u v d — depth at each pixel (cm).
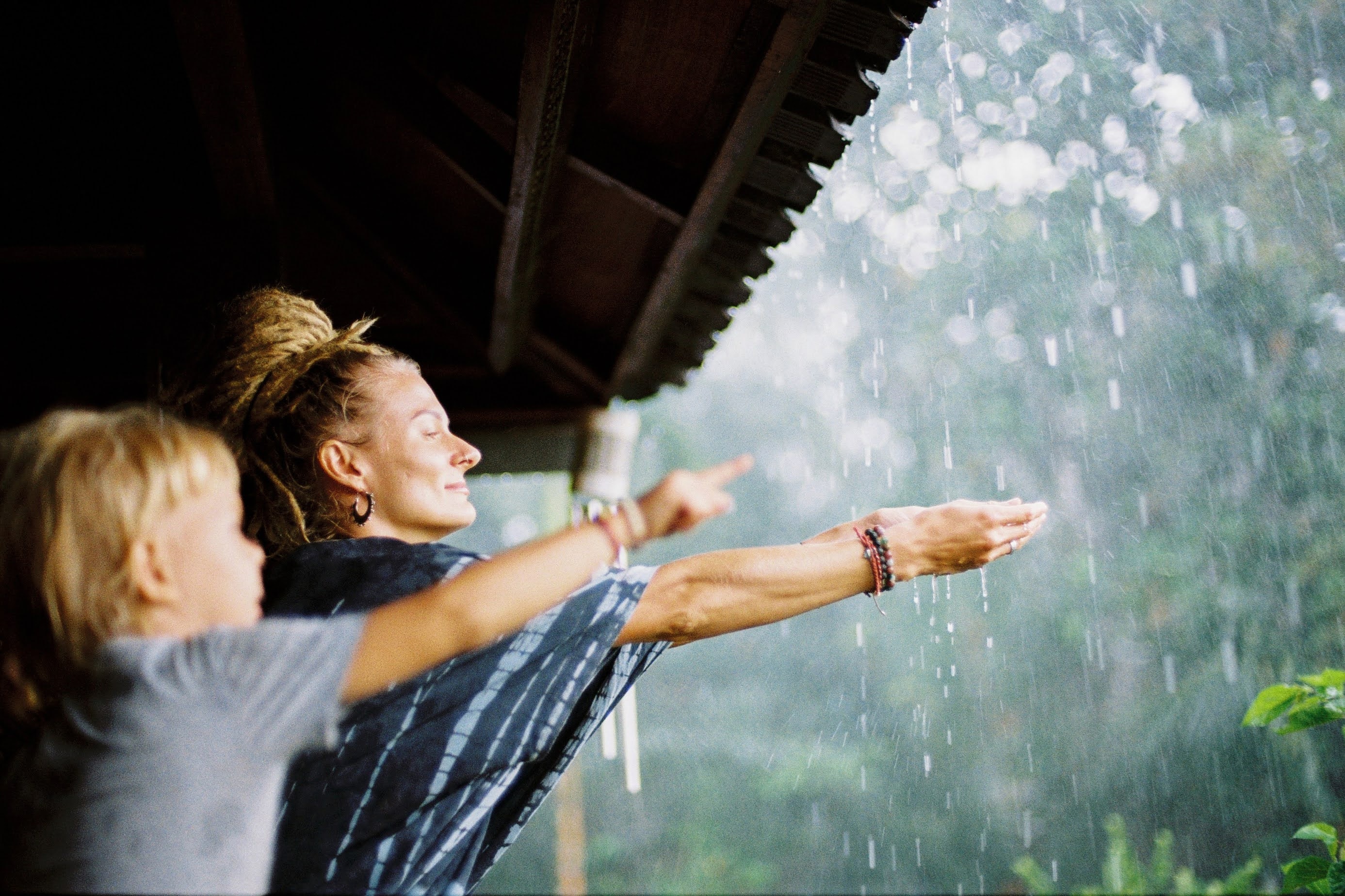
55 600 126
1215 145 1204
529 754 163
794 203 278
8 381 389
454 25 264
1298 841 1030
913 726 1521
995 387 1462
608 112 269
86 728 118
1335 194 1148
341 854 154
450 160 291
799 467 2214
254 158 272
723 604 174
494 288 362
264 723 118
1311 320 1134
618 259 341
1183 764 1129
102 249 293
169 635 127
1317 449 1105
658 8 231
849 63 230
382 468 184
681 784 1759
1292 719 244
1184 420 1198
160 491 128
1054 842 1261
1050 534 1312
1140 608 1195
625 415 433
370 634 120
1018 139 1378
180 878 114
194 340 203
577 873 1589
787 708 1811
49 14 267
